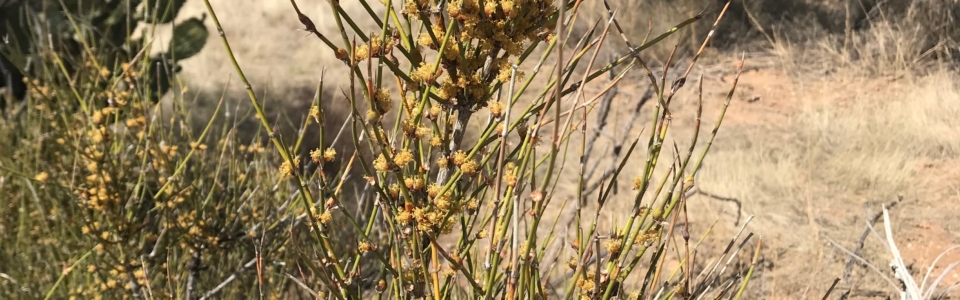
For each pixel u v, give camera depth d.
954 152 5.02
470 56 1.34
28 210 2.70
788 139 5.41
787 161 4.84
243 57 6.71
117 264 2.43
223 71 6.37
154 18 2.75
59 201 2.61
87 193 2.37
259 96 5.66
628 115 5.73
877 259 3.73
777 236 3.90
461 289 1.83
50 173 2.38
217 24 1.23
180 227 2.57
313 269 1.39
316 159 1.34
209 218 2.78
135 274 2.38
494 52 1.34
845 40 7.05
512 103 1.23
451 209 1.33
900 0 7.48
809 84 6.64
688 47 7.25
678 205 1.44
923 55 6.61
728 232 3.94
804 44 7.43
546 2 1.31
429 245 1.46
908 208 4.38
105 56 2.93
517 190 1.20
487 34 1.29
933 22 6.96
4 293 2.55
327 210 1.39
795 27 7.66
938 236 4.08
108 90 2.58
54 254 2.54
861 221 4.15
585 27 7.15
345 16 1.24
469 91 1.34
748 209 4.16
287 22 7.75
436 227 1.35
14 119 2.92
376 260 3.06
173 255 2.77
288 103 5.59
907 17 7.13
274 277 2.98
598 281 1.37
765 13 7.73
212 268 2.89
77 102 2.85
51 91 2.69
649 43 1.32
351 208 3.81
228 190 2.89
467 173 1.32
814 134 5.27
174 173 2.49
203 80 5.99
